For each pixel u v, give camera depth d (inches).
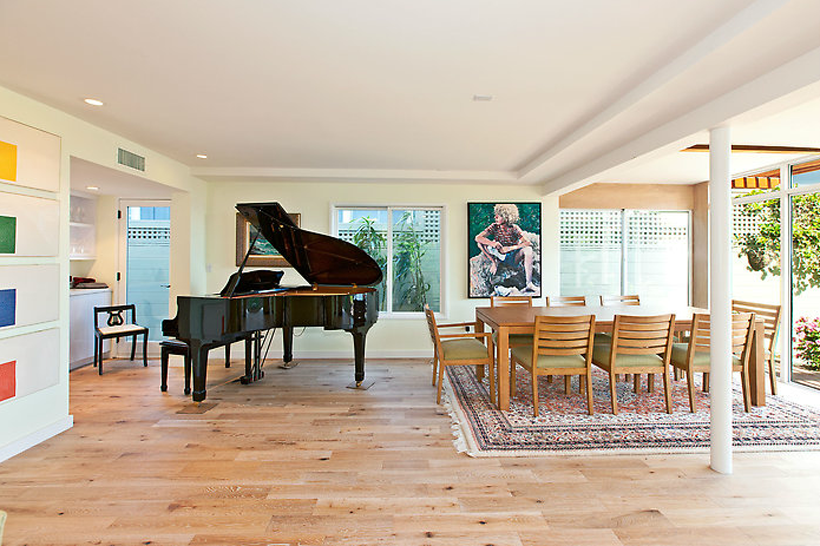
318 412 140.6
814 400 151.3
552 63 94.5
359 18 77.0
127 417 135.6
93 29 81.0
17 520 81.4
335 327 158.7
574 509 85.5
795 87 84.3
